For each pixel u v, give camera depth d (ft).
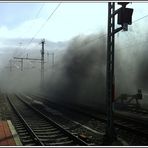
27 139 49.55
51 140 47.85
